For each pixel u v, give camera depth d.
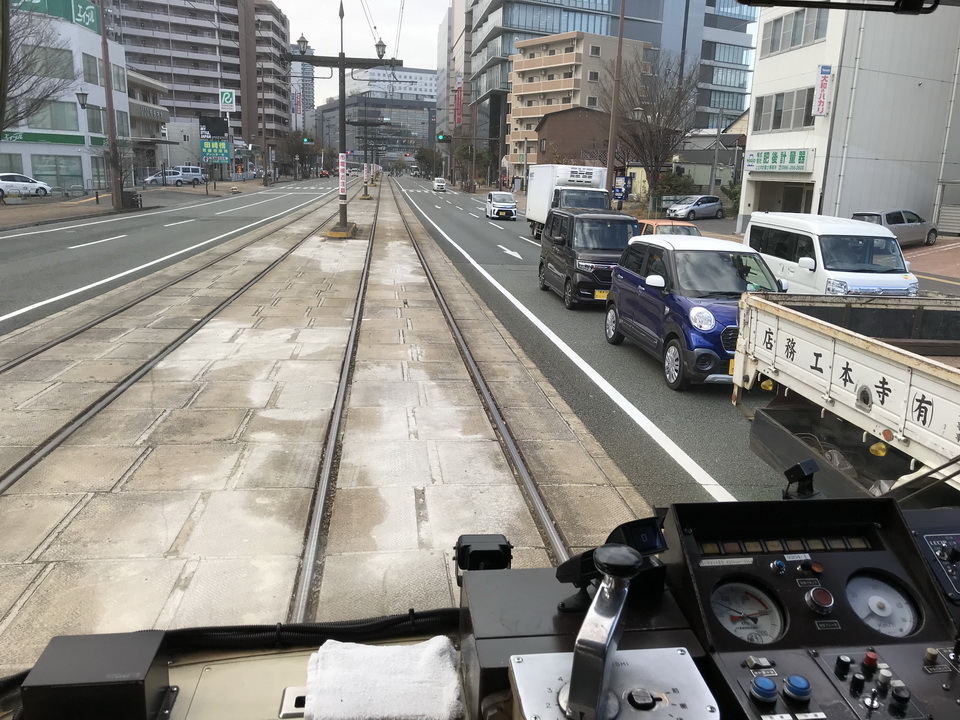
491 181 94.25
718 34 92.56
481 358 9.12
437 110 162.50
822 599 1.68
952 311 6.45
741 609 1.71
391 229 27.77
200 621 3.53
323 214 35.34
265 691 2.26
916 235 26.34
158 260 17.17
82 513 4.61
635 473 5.75
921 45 27.03
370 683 2.21
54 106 43.06
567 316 12.73
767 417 4.90
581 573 1.73
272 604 3.70
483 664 1.62
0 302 11.71
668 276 8.80
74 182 45.19
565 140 66.81
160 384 7.36
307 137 122.69
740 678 1.53
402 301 12.53
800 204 31.66
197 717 2.11
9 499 4.77
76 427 6.08
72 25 43.59
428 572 4.05
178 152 81.81
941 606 1.70
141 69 102.00
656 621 1.70
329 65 23.52
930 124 28.09
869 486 4.47
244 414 6.55
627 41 75.00
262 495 4.93
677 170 51.03
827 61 27.09
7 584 3.80
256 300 12.10
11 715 2.29
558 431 6.53
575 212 14.44
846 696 1.49
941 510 2.04
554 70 76.12
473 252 22.31
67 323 10.08
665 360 8.53
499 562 2.34
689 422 7.09
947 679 1.54
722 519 1.83
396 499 4.97
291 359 8.45
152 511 4.66
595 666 1.33
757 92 31.48
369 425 6.41
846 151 27.38
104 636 2.02
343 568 4.07
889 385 4.24
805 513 1.86
